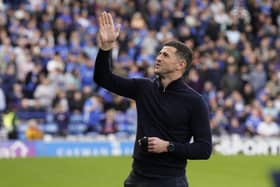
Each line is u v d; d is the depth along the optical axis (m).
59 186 33.97
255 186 35.84
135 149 15.14
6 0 53.97
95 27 54.09
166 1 59.12
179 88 14.90
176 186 14.67
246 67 54.53
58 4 54.72
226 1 62.75
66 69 48.53
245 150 47.22
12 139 42.78
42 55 49.00
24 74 46.94
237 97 50.25
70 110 45.44
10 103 44.69
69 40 51.72
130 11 57.09
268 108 50.09
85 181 35.44
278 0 64.19
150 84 15.21
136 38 53.69
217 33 58.06
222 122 47.94
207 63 53.34
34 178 35.66
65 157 42.28
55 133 44.56
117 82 15.31
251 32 61.72
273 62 57.06
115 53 51.34
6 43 48.00
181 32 56.31
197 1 61.50
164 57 14.83
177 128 14.76
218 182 36.59
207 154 14.59
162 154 14.66
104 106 46.34
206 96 49.94
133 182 15.02
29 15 52.41
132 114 46.53
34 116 44.75
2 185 33.72
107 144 44.09
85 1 55.91
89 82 48.59
